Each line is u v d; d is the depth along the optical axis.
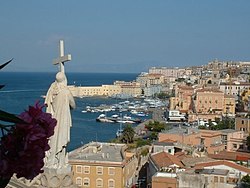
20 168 4.12
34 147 4.15
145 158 97.56
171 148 98.75
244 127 130.75
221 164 69.75
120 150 86.69
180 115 196.75
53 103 12.46
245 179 64.06
